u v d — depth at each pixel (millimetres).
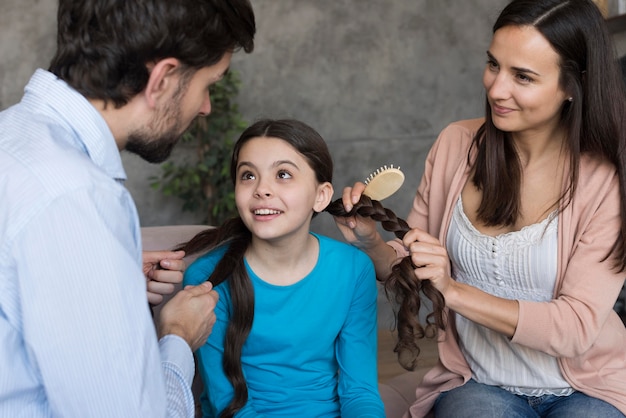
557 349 1388
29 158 864
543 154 1490
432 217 1688
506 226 1534
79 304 845
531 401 1531
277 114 4375
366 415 1434
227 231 1539
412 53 4508
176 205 4316
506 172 1508
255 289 1478
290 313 1484
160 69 945
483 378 1553
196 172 4164
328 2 4379
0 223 841
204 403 1554
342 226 1614
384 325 4254
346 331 1549
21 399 898
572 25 1328
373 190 1517
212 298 1177
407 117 4555
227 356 1447
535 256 1470
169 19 920
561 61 1345
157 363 907
